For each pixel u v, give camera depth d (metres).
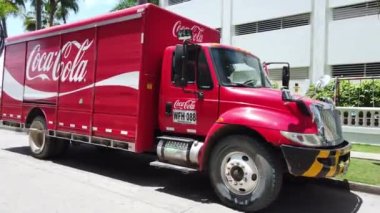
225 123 6.67
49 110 10.10
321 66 20.97
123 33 8.20
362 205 7.28
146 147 7.90
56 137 9.88
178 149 7.34
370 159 10.88
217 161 6.81
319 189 8.34
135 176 8.84
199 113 7.25
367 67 19.45
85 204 6.59
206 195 7.43
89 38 9.02
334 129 6.90
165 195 7.36
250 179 6.43
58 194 7.12
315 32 21.23
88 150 11.98
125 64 8.11
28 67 10.93
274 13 22.97
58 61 9.89
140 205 6.66
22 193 7.09
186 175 9.04
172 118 7.66
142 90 7.77
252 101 6.66
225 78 7.12
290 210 6.84
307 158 6.06
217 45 7.44
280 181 6.32
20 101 11.15
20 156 10.73
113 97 8.36
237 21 24.80
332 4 20.56
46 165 9.67
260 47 23.75
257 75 8.00
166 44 8.16
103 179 8.46
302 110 6.27
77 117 9.26
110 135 8.41
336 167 6.43
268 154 6.30
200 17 26.98
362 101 15.33
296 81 22.11
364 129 13.91
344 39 20.19
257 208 6.37
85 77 9.07
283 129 6.15
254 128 6.36
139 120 7.76
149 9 7.80
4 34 24.67
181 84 7.23
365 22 19.41
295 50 22.12
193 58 7.27
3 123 11.78
